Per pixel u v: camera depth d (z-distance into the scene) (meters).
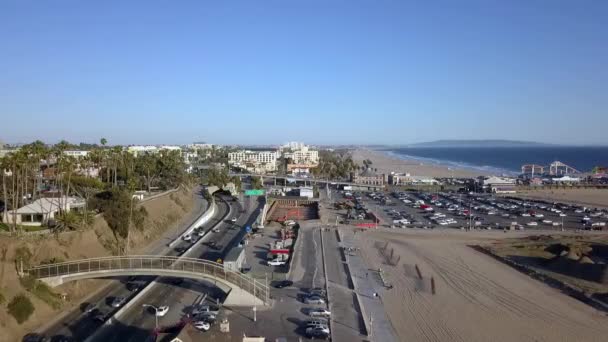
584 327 82.75
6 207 119.00
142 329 78.00
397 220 188.75
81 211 125.50
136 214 140.50
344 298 96.12
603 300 94.81
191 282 103.06
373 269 117.88
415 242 150.62
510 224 182.88
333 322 83.38
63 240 102.00
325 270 116.25
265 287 94.69
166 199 188.00
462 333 80.19
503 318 86.75
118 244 122.50
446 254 134.50
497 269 118.94
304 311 87.62
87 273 89.06
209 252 133.50
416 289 102.81
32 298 81.69
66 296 89.25
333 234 162.88
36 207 122.06
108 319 80.19
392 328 81.69
